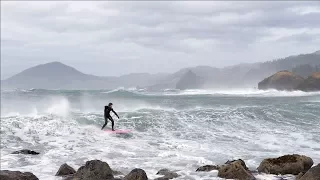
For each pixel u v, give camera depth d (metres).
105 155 13.38
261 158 12.59
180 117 22.19
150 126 19.98
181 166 11.52
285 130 18.25
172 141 16.23
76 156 13.20
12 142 15.89
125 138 17.14
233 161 10.70
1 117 21.66
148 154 13.52
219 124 20.23
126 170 11.05
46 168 11.24
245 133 17.78
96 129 19.14
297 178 9.32
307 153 13.27
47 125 19.12
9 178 8.73
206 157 12.91
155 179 9.51
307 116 21.98
